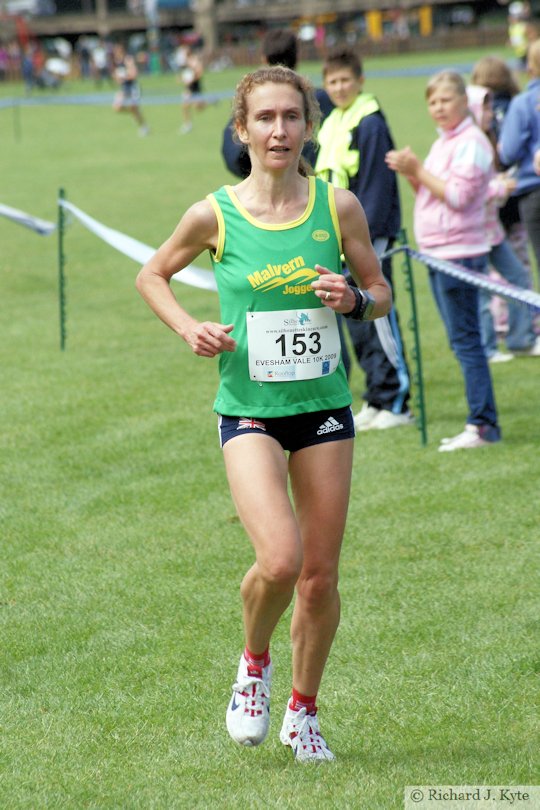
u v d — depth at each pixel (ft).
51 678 36.58
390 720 33.45
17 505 52.21
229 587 43.04
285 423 30.19
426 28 616.39
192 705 34.65
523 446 57.36
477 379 57.21
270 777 30.37
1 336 86.17
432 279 57.26
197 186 166.09
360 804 28.60
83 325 89.15
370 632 38.91
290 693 35.37
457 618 39.68
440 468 54.95
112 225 135.64
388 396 61.57
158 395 69.56
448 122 56.65
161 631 39.65
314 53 521.24
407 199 144.56
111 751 32.14
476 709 33.81
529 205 68.33
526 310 73.26
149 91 396.78
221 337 28.96
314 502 29.94
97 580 44.01
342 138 56.39
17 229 135.03
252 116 29.32
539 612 39.83
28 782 30.53
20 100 359.87
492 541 46.19
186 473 55.83
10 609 41.75
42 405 67.92
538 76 67.15
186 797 29.45
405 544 46.34
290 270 29.50
